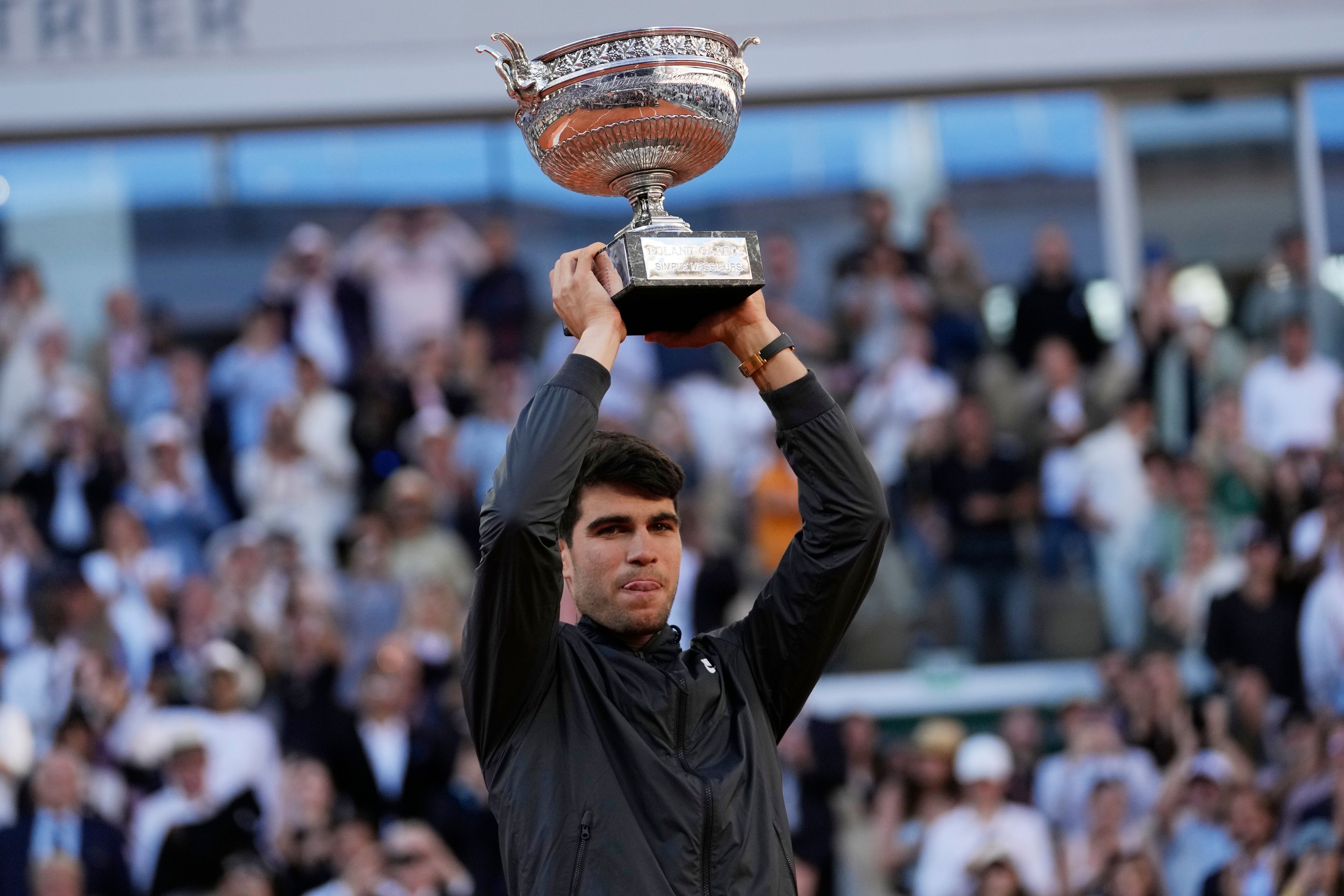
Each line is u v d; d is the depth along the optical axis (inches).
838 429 324.5
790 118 1473.9
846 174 1472.7
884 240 1409.9
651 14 1368.1
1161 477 1218.0
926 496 1205.1
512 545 291.7
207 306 1440.7
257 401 1310.3
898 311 1352.1
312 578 1139.9
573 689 309.9
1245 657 1123.9
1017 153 1485.0
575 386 303.6
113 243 1437.0
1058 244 1349.7
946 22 1401.3
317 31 1366.9
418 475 1187.3
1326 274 1481.3
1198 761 1036.5
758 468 1208.2
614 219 1482.5
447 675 1071.6
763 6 1391.5
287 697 1046.4
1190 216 1492.4
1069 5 1408.7
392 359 1343.5
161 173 1448.1
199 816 979.3
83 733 1012.5
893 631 1171.3
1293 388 1301.7
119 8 1348.4
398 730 1024.9
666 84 323.0
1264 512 1221.7
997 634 1176.2
